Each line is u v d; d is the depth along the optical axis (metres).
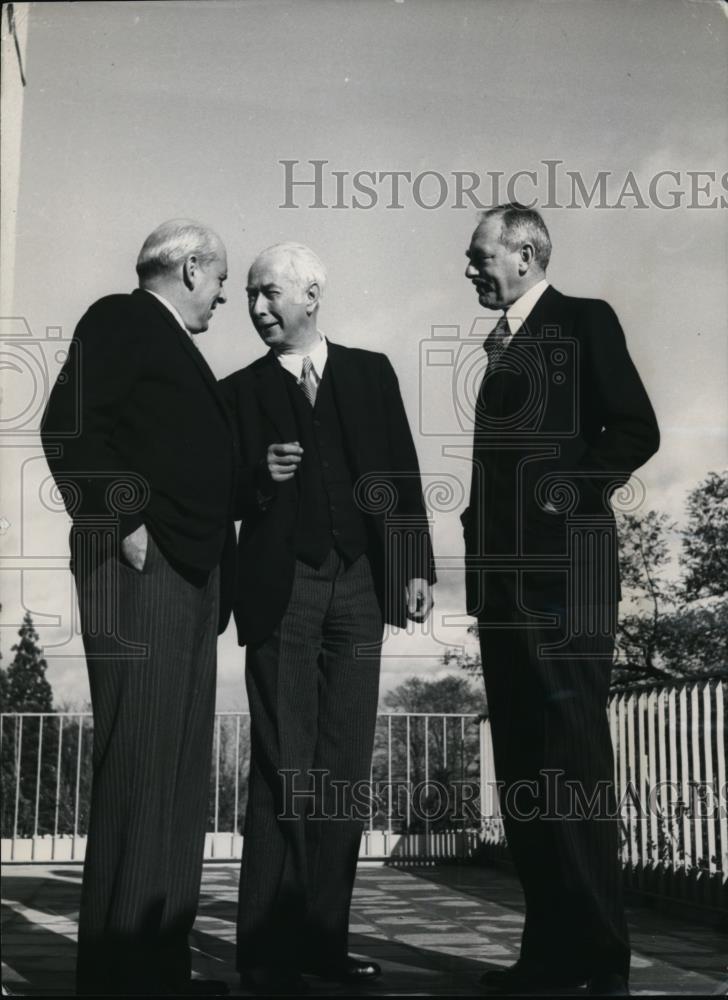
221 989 2.65
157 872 2.53
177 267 2.80
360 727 2.97
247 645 2.93
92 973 2.47
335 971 2.83
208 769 2.74
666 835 4.21
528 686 2.77
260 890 2.83
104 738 2.56
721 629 5.60
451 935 3.46
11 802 4.97
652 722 4.37
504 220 2.96
